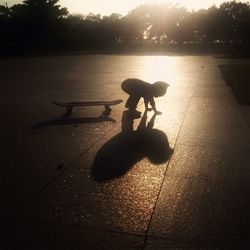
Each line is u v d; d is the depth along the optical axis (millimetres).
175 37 63156
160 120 8203
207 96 11461
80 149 6117
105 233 3521
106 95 11977
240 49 50438
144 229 3582
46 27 53625
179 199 4223
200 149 6074
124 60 30891
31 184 4688
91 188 4535
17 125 7914
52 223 3717
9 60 32250
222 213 3887
